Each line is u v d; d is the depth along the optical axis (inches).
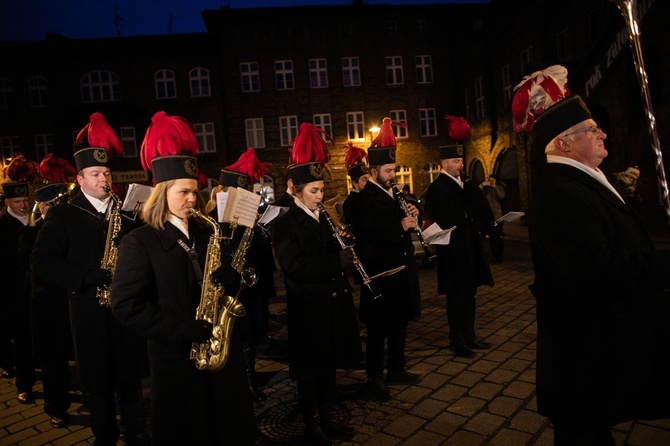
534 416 123.0
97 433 114.0
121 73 912.3
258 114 943.7
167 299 81.3
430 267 376.2
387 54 974.4
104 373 113.1
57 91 898.1
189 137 87.9
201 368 78.3
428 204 178.9
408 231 156.2
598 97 498.6
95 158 120.9
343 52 960.9
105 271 109.3
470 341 176.6
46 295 139.4
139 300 78.2
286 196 234.1
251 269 102.3
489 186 382.0
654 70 460.8
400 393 143.7
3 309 161.9
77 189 179.5
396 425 124.4
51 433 138.3
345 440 118.8
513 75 705.6
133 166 895.7
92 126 123.6
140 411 121.9
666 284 68.6
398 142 980.6
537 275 81.4
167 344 77.0
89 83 909.8
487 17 988.6
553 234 72.4
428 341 192.2
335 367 120.0
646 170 444.1
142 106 916.0
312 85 959.6
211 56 932.0
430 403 135.3
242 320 146.9
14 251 170.2
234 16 931.3
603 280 67.2
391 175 156.0
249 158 204.2
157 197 84.7
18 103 895.1
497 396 136.0
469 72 880.9
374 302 145.3
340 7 949.2
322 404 121.1
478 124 836.6
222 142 933.8
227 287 85.7
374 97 966.4
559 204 72.4
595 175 78.7
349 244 125.5
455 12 982.4
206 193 930.1
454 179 177.8
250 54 940.0
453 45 984.9
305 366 117.3
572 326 74.4
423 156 984.9
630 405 72.2
